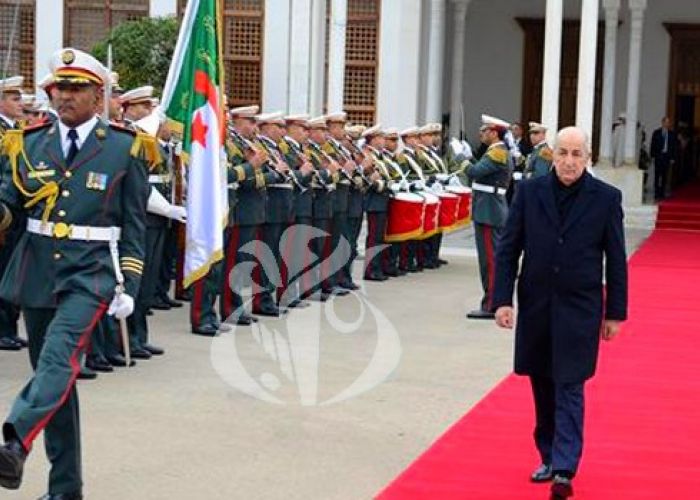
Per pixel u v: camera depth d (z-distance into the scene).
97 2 26.91
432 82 27.06
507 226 7.14
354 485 7.10
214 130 10.71
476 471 7.45
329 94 22.77
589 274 6.89
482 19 33.50
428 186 17.66
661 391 10.08
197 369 10.37
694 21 32.84
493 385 10.13
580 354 6.84
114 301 6.28
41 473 7.13
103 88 6.46
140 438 8.01
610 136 29.36
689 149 33.66
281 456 7.70
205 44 10.76
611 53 29.45
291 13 23.86
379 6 26.59
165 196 11.17
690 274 18.83
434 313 14.24
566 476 6.68
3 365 10.29
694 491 7.15
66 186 6.28
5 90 11.45
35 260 6.31
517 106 33.53
